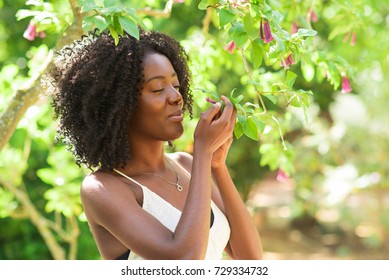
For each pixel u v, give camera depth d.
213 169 2.61
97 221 2.38
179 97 2.43
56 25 3.70
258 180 9.68
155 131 2.42
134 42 2.45
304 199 10.23
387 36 6.77
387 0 5.98
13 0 7.98
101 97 2.43
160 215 2.41
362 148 9.55
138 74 2.40
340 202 9.73
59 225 5.13
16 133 6.34
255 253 2.67
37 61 4.49
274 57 2.67
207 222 2.23
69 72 2.52
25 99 3.38
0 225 6.77
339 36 7.13
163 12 3.63
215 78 7.26
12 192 5.16
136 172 2.50
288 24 4.10
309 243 11.16
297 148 9.49
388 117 9.50
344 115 10.09
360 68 6.70
